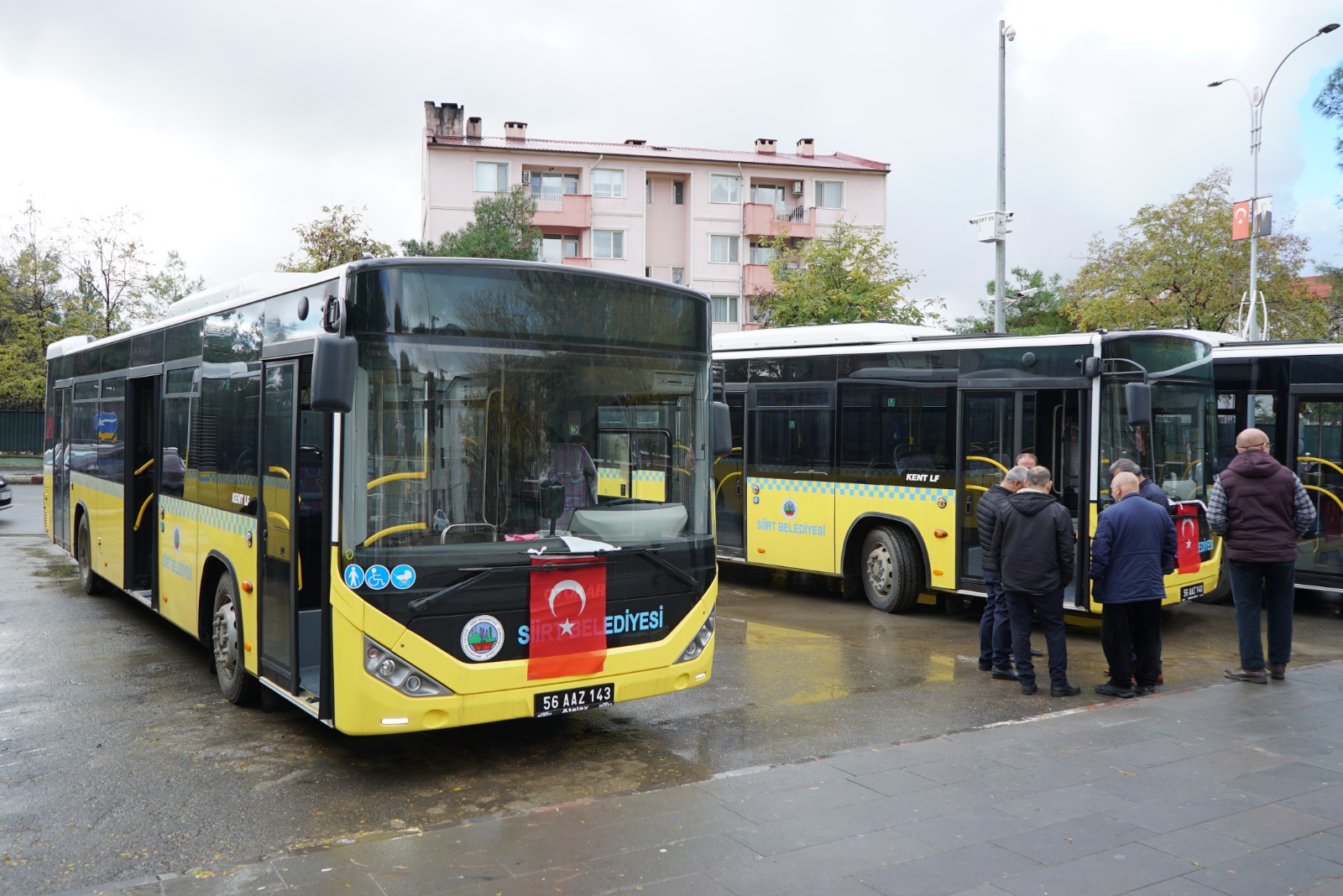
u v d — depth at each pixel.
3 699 7.68
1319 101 27.72
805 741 6.78
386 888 4.33
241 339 7.18
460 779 6.02
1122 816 5.22
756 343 13.08
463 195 45.88
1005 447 10.54
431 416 5.65
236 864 4.75
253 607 6.82
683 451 6.59
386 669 5.46
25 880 4.59
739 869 4.54
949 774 5.86
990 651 8.78
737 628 10.76
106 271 37.91
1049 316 50.75
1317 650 9.89
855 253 34.53
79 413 12.08
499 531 5.80
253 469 6.83
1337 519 11.64
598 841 4.85
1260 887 4.43
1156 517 7.88
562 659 5.90
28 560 15.12
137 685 8.10
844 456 11.98
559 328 6.08
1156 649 7.96
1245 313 29.42
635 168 47.81
